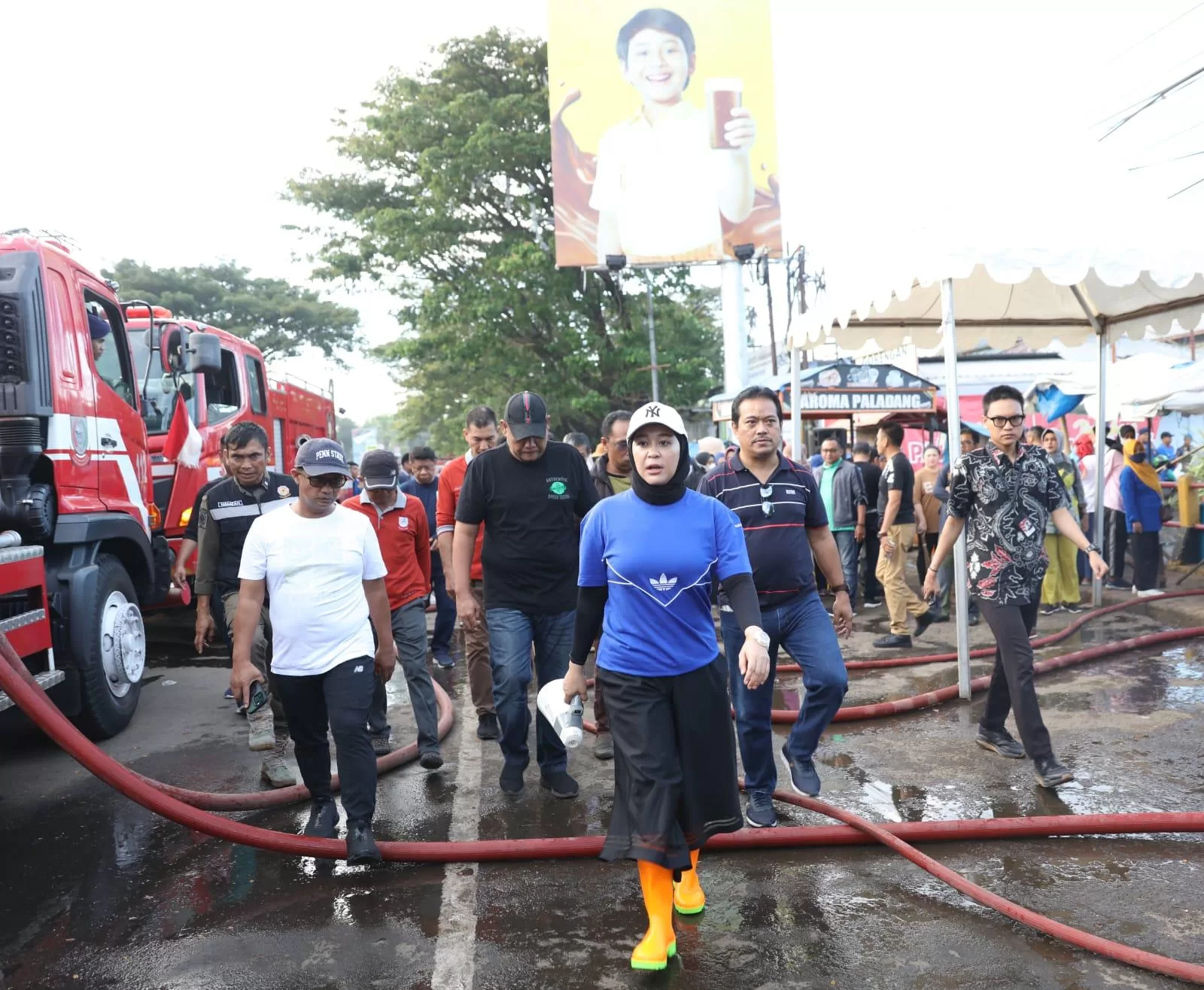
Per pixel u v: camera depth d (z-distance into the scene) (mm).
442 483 5621
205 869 4016
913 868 3773
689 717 3141
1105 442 10938
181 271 46344
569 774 5047
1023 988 2914
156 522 7242
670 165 22125
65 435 5695
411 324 28531
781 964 3104
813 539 4496
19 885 3900
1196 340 18938
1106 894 3494
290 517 4113
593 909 3545
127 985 3094
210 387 10133
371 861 3930
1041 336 10125
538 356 27672
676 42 22031
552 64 21938
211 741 6035
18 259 5496
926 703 6148
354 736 3977
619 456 6047
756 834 3982
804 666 4340
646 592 3145
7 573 4562
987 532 4789
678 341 29203
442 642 8406
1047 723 5660
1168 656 7250
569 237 22031
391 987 3049
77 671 5688
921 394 14898
